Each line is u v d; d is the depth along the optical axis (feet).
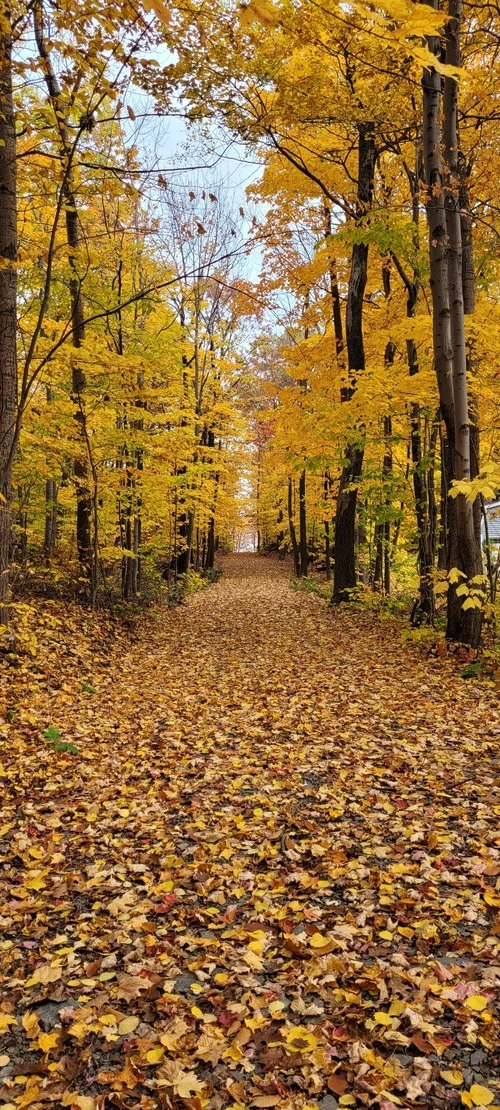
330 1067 6.75
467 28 22.90
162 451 34.01
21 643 23.59
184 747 17.79
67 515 47.37
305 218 41.16
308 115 24.34
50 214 28.22
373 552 48.67
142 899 10.38
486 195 24.86
